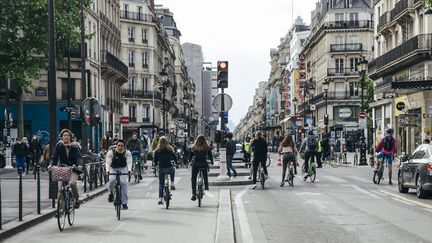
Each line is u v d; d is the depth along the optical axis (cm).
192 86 17975
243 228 1352
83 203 1989
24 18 4128
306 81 11762
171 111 12112
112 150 1611
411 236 1220
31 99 5597
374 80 6556
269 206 1817
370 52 10119
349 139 9225
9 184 2703
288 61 16850
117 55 7619
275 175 3509
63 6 4391
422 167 2022
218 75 2558
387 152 2734
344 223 1427
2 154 4191
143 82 9838
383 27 6003
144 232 1310
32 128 5600
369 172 3762
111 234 1288
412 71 5128
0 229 1278
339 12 10219
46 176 3334
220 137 2681
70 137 1448
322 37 10575
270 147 11325
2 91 5053
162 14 14600
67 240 1217
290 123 13100
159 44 11012
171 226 1402
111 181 1593
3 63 4188
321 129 10406
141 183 2936
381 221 1456
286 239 1192
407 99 5362
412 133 5156
